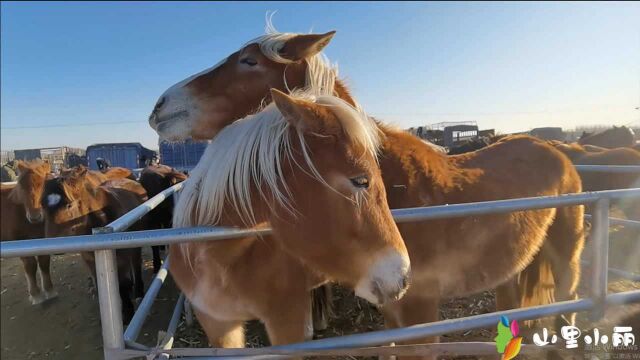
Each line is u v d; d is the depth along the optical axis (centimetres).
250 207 159
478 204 161
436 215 158
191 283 195
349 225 149
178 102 231
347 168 148
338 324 378
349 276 156
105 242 124
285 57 240
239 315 196
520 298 307
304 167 150
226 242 173
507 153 289
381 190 156
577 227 309
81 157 1866
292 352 144
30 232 563
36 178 541
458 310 391
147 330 417
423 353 153
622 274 364
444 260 221
